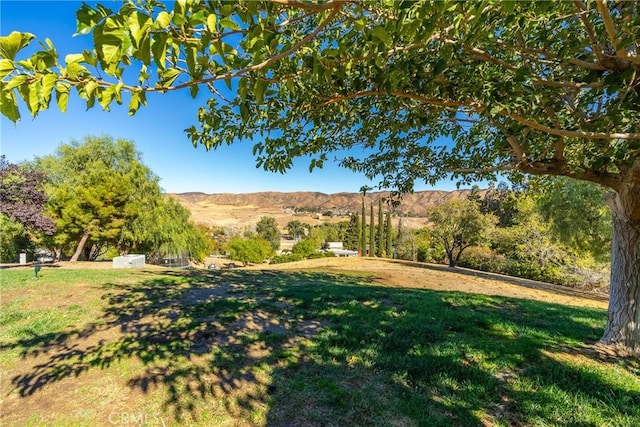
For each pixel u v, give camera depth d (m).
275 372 3.00
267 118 2.27
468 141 3.66
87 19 0.72
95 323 4.46
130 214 15.48
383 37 1.04
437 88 1.76
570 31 1.97
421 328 3.93
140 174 17.89
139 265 14.72
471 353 3.18
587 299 9.83
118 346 3.67
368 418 2.30
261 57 1.08
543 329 3.98
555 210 10.45
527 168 2.72
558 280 14.30
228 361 3.24
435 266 16.95
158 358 3.35
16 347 3.67
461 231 16.38
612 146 2.35
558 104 2.18
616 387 2.53
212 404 2.54
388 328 4.02
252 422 2.32
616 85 1.53
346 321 4.39
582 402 2.37
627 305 3.26
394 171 4.02
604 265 12.96
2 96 0.79
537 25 1.82
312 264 16.47
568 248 13.45
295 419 2.33
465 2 1.03
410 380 2.77
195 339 3.87
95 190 14.49
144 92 1.03
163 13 0.79
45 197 11.34
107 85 0.90
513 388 2.57
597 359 3.04
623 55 1.33
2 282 6.93
